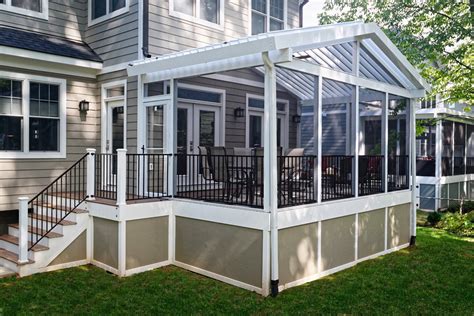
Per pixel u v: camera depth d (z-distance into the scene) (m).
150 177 7.44
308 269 5.97
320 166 6.18
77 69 8.27
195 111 8.36
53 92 8.09
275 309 4.88
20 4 7.97
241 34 9.49
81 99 8.41
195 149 8.33
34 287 5.54
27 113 7.65
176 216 6.71
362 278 6.15
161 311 4.79
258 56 5.59
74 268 6.47
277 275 5.38
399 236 8.17
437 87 12.38
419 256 7.54
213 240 6.08
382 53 7.21
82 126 8.43
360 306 5.04
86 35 8.80
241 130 9.20
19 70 7.52
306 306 4.99
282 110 9.90
